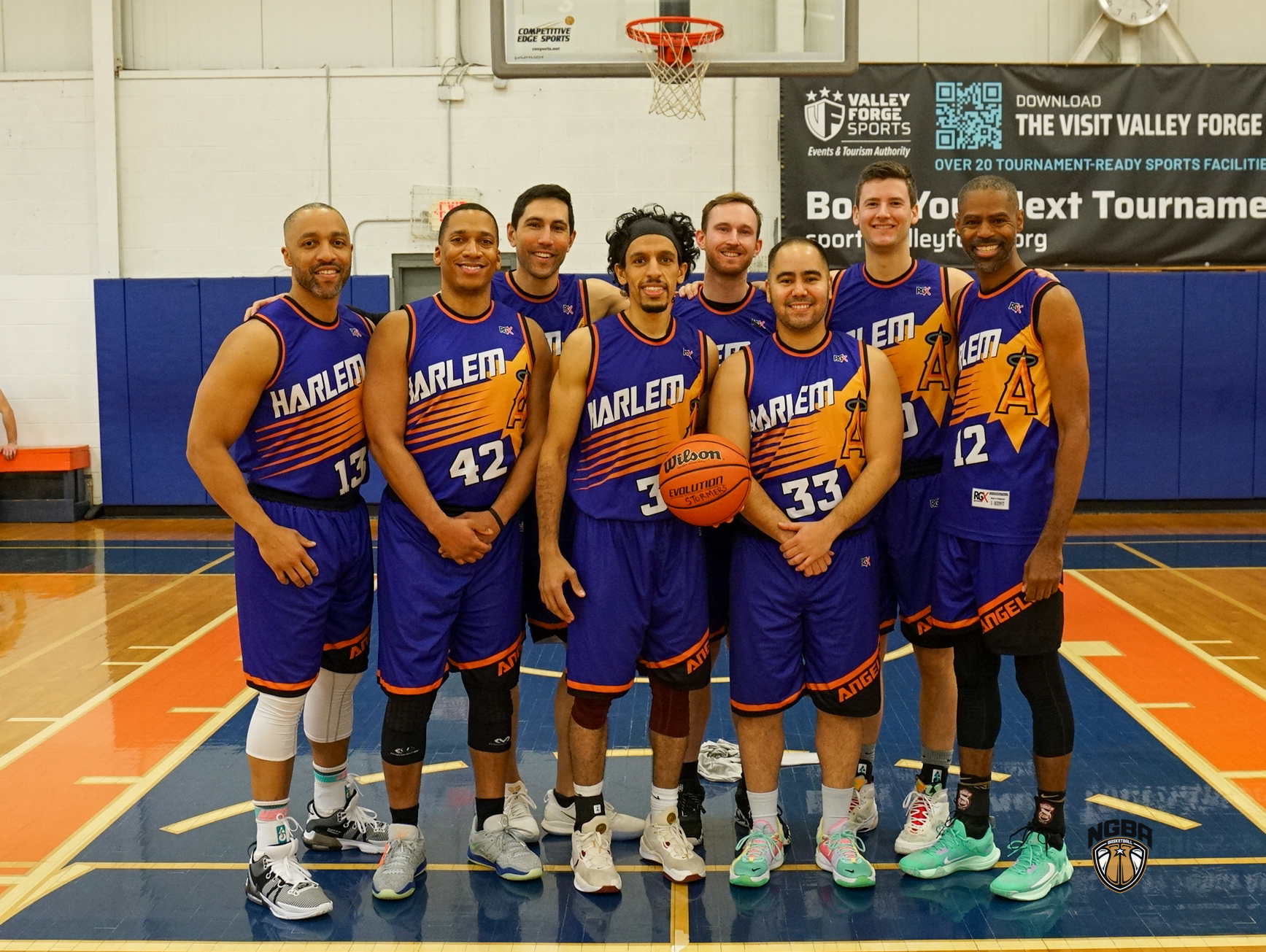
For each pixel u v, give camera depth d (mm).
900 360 3428
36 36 10594
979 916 3051
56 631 6305
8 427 10352
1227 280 10102
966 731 3324
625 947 2906
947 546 3256
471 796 3992
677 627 3193
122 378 10531
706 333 3539
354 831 3582
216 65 10547
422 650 3146
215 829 3672
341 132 10500
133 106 10492
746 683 3225
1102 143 10164
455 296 3174
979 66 10125
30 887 3256
